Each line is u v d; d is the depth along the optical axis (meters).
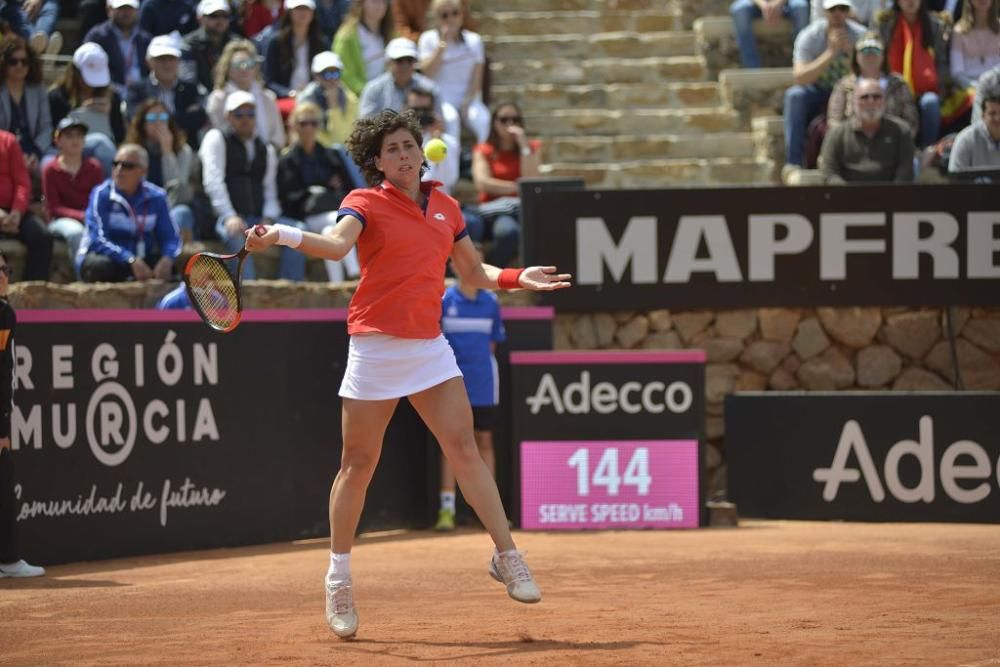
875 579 20.08
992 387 33.44
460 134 40.03
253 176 34.22
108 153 34.38
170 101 36.72
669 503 29.38
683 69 43.88
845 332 33.50
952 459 29.44
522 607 17.80
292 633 15.95
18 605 19.12
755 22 43.12
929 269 33.12
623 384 29.56
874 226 33.06
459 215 16.08
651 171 40.41
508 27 45.56
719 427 33.47
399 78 37.09
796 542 25.95
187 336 26.34
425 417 15.66
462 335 29.52
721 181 40.25
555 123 42.22
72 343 24.66
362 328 15.31
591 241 33.03
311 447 28.39
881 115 34.66
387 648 14.74
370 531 29.28
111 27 38.25
